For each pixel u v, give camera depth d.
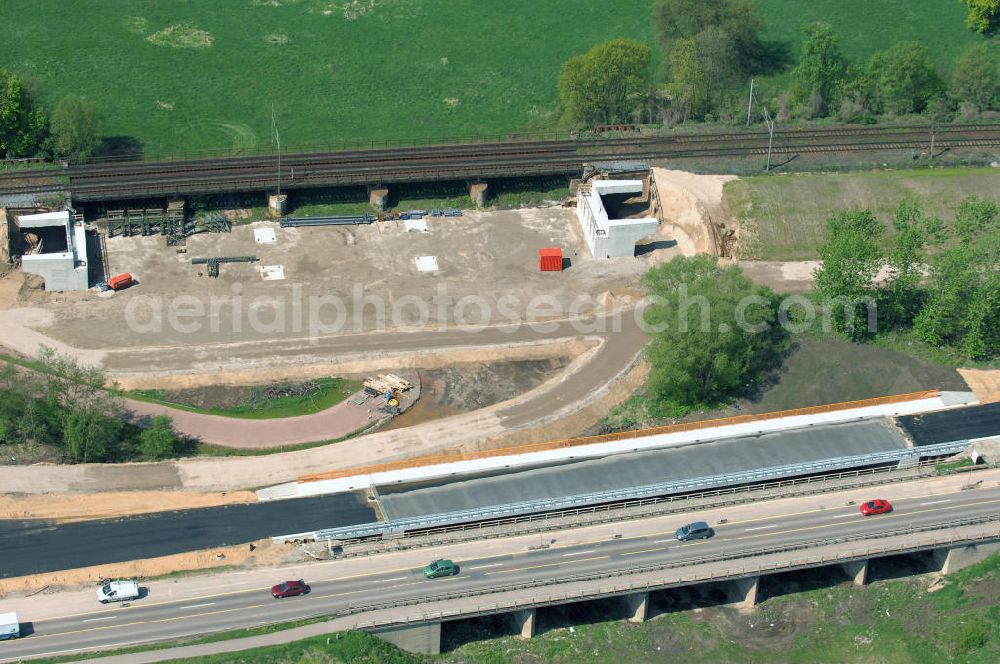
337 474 147.00
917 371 164.62
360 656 125.31
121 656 123.44
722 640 136.62
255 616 128.25
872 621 139.25
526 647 133.62
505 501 143.38
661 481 147.25
